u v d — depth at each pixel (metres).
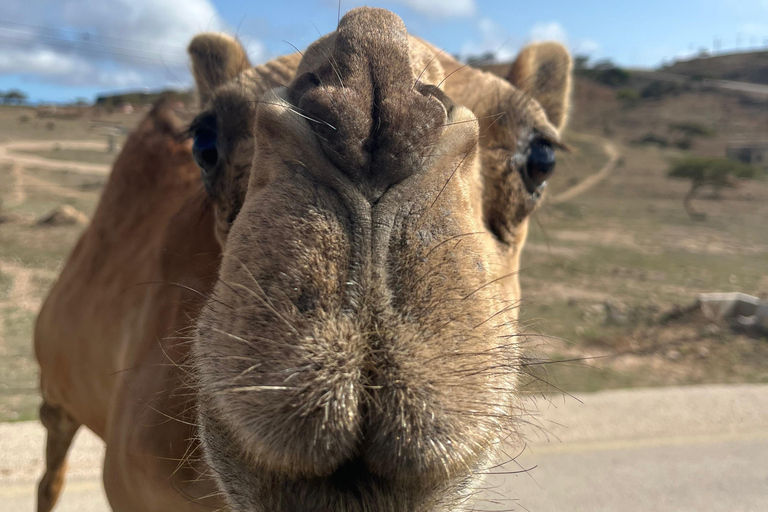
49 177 5.97
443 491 0.28
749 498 1.17
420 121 0.27
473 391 0.26
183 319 0.47
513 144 0.45
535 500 1.12
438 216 0.27
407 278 0.26
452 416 0.25
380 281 0.25
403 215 0.26
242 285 0.26
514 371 0.31
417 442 0.25
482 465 0.30
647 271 3.67
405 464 0.25
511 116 0.46
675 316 2.68
